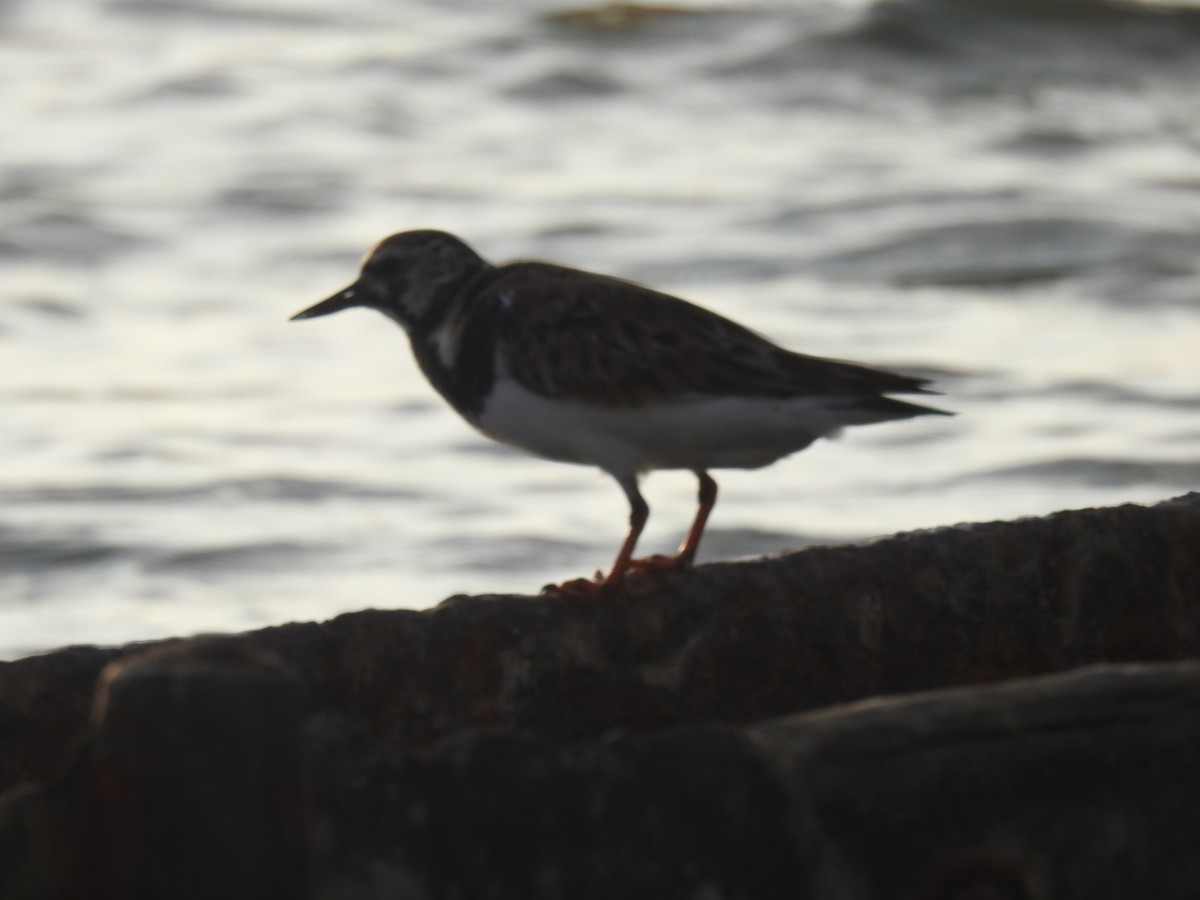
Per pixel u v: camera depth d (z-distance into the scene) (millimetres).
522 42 38719
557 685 6969
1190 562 7527
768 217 27734
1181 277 24594
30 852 4457
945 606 7340
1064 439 18000
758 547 15016
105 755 4402
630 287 7285
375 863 4758
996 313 23109
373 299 7797
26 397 19344
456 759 4824
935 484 16734
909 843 4969
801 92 35906
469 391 7480
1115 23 37188
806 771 4906
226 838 4398
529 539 15180
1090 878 5098
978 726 5012
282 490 16375
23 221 27266
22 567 14398
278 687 4477
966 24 37156
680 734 4906
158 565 14430
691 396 7027
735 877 4883
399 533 15203
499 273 7582
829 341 21656
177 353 21250
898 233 26734
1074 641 7441
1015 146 32531
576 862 4855
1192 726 5129
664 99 35500
